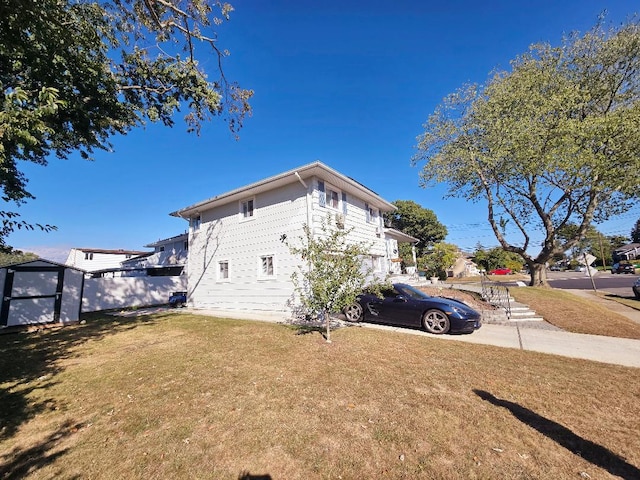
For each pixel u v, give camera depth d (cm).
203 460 272
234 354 604
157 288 1909
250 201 1364
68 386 465
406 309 859
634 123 1191
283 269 1186
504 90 1531
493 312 1030
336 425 326
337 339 711
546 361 557
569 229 1997
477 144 1667
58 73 668
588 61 1497
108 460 277
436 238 4116
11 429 338
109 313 1462
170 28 719
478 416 343
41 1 475
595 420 335
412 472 250
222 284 1430
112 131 920
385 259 1708
